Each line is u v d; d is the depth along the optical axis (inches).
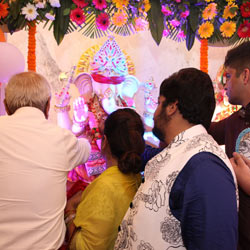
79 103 101.7
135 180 40.2
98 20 72.6
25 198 36.4
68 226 40.9
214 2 73.9
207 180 27.0
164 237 29.1
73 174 102.0
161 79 116.1
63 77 101.9
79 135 101.8
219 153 29.7
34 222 36.8
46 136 39.1
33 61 72.5
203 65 77.5
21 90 40.7
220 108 108.2
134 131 39.9
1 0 67.2
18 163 36.8
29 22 70.4
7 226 36.1
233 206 26.6
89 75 103.8
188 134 31.4
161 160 31.5
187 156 29.2
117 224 37.6
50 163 38.2
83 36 107.9
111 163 41.5
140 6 71.1
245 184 34.9
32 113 40.1
